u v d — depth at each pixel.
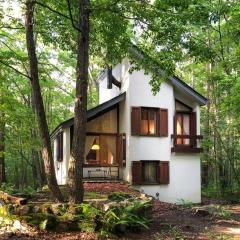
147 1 12.26
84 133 10.77
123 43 13.93
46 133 11.34
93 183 18.78
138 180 20.50
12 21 14.35
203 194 25.86
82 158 10.71
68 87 33.66
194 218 12.90
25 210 9.56
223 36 21.62
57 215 9.53
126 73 21.30
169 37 13.00
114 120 21.91
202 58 13.29
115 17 12.80
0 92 18.64
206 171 31.56
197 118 22.33
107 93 25.09
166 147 21.34
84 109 10.77
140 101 20.97
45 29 14.88
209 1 17.14
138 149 20.73
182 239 9.45
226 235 10.21
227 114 24.83
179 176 21.59
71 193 10.57
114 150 21.80
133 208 10.51
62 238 8.88
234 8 17.28
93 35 14.30
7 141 21.11
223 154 29.23
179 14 12.30
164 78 14.30
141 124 21.00
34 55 11.52
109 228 9.44
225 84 19.19
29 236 9.00
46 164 11.30
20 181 34.22
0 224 9.92
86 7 10.96
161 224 11.38
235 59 19.80
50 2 13.25
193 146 22.16
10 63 18.06
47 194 13.20
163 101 21.42
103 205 10.07
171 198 21.25
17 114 19.28
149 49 14.16
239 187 26.64
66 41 14.84
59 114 34.75
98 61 17.69
